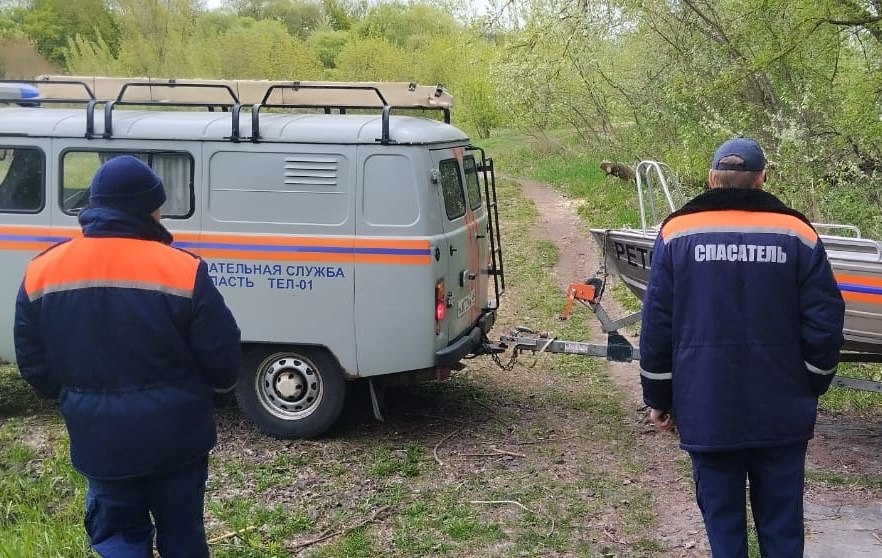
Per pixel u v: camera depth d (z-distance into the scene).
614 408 7.20
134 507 3.29
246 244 6.15
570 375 8.22
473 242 6.95
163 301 3.16
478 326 7.02
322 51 39.00
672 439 6.41
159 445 3.20
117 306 3.13
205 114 6.47
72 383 3.20
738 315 3.35
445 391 7.66
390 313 6.07
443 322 6.20
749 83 13.06
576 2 13.28
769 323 3.34
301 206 6.08
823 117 11.39
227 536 4.75
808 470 5.74
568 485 5.54
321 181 6.04
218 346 3.23
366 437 6.45
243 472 5.76
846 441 6.30
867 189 10.35
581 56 16.64
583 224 16.61
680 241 3.43
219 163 6.14
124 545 3.30
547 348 6.87
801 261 3.35
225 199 6.16
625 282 7.20
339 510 5.16
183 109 7.64
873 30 10.48
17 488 5.32
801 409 3.38
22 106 7.23
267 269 6.16
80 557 4.32
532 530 4.88
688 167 13.56
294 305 6.16
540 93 20.42
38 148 6.34
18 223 6.39
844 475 5.64
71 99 6.81
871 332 5.83
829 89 11.53
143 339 3.15
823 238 6.67
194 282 3.20
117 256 3.17
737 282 3.35
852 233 9.90
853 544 4.68
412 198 5.98
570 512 5.12
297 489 5.47
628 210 15.95
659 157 15.98
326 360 6.24
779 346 3.35
